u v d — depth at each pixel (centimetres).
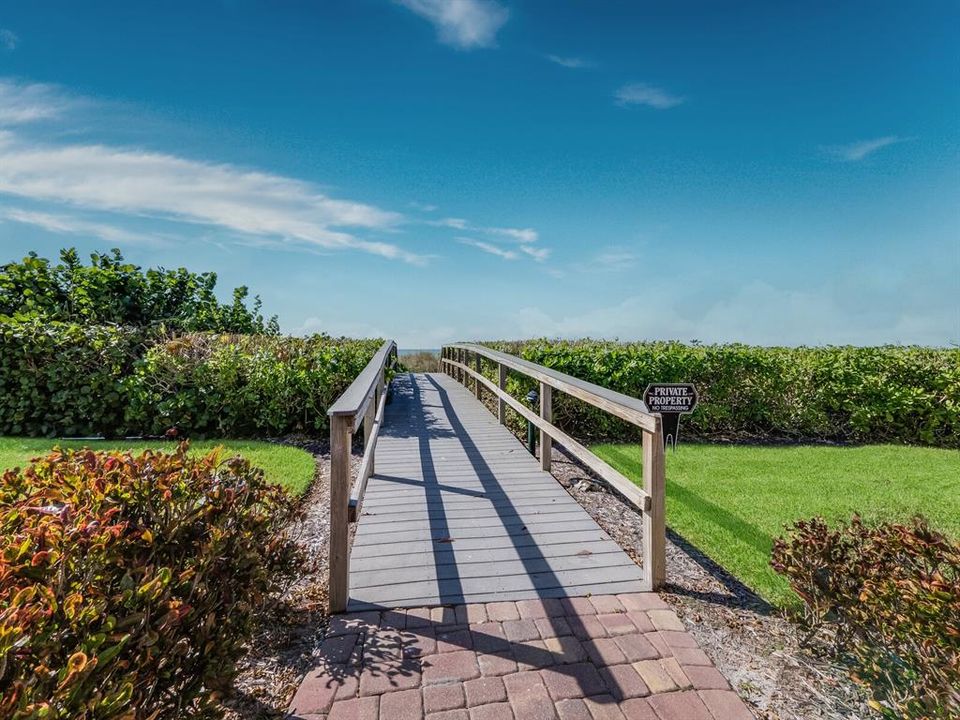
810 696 188
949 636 161
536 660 207
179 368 648
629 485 281
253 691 189
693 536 343
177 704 150
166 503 180
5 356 649
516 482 445
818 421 706
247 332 1146
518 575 279
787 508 401
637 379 680
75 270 933
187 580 164
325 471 492
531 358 677
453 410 815
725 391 703
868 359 732
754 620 240
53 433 649
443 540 323
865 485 467
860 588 205
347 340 980
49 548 142
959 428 682
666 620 236
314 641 221
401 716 177
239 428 655
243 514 208
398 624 233
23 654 110
